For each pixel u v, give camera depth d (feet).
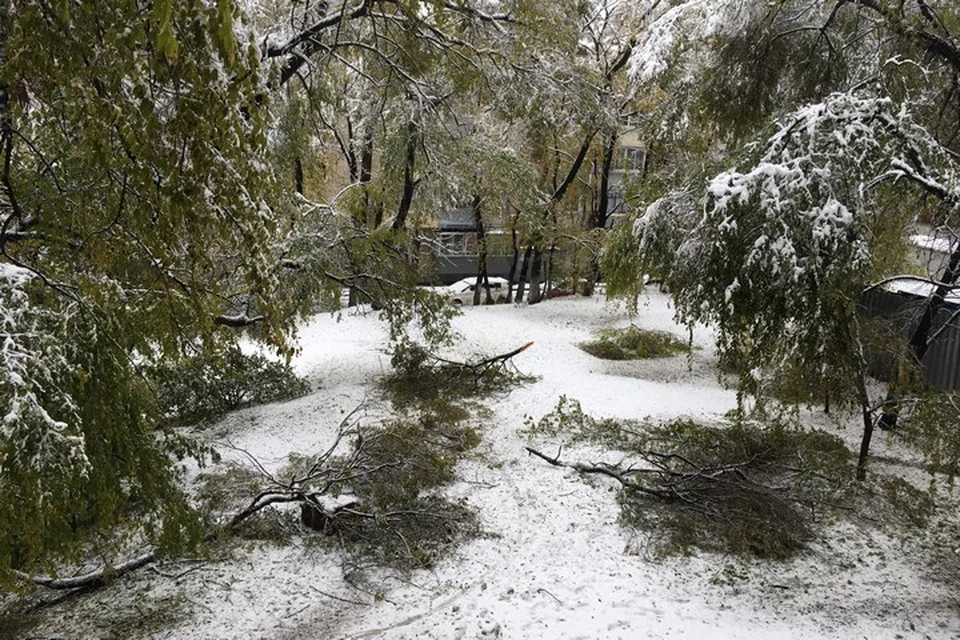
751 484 31.24
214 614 24.49
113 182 15.79
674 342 63.31
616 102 67.67
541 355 59.11
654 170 59.67
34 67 12.51
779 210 27.71
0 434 13.44
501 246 82.99
